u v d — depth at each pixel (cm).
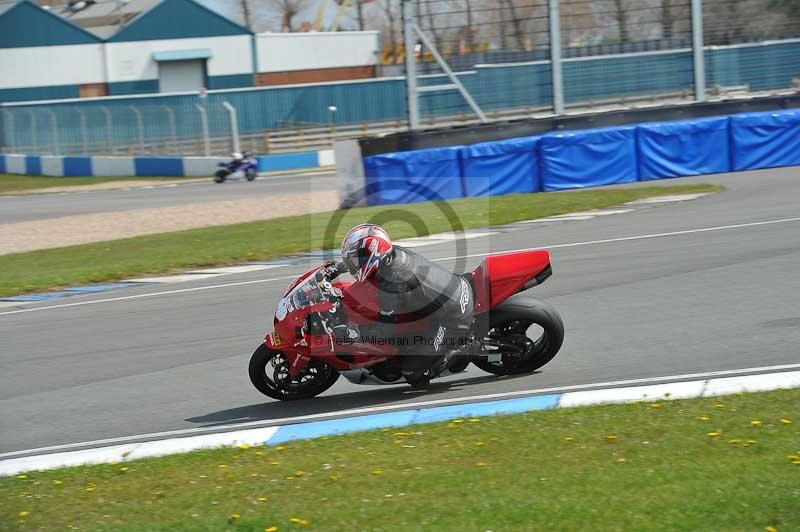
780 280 2347
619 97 5550
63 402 1805
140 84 11331
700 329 1973
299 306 1633
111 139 9212
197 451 1458
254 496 1221
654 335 1961
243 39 11838
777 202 3612
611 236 3162
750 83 5750
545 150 4719
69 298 2833
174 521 1155
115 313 2550
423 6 5266
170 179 8094
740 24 5700
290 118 10256
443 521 1072
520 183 4725
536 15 5366
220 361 2003
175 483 1307
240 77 11881
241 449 1442
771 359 1722
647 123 5003
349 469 1298
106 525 1162
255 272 3033
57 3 15788
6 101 10550
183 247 3688
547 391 1639
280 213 4744
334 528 1082
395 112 10762
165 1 11394
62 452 1531
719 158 4916
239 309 2469
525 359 1758
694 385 1594
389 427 1505
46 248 4056
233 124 8750
